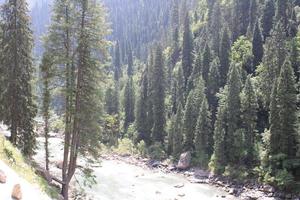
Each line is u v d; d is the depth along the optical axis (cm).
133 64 15862
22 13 3684
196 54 9531
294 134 5431
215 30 10175
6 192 1727
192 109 7444
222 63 8325
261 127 6762
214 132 6619
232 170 6131
